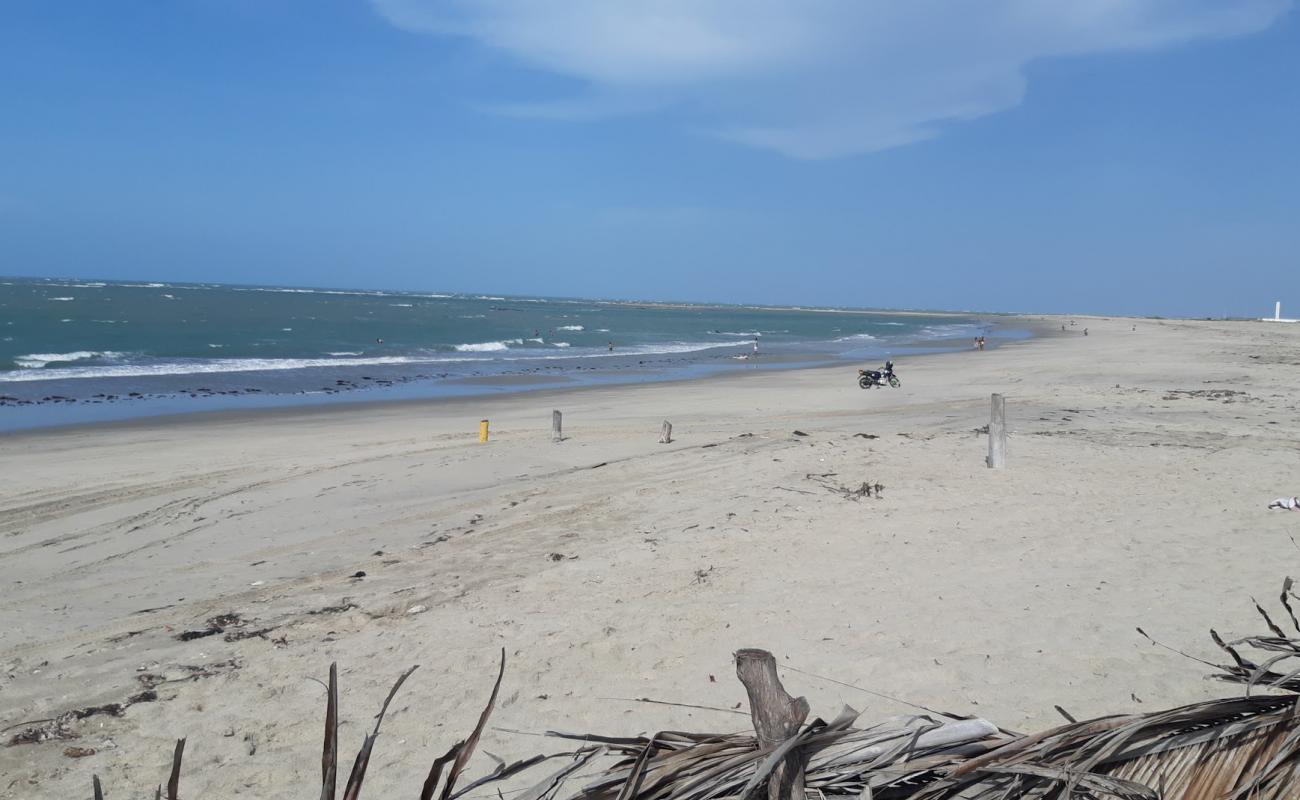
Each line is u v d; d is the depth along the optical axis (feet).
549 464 51.67
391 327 274.77
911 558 29.89
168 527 40.37
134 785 16.67
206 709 19.93
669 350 209.77
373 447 63.41
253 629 25.40
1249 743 10.12
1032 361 147.74
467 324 307.78
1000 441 44.27
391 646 23.44
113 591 30.86
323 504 43.65
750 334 302.04
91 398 100.73
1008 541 31.60
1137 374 112.16
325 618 26.04
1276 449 49.26
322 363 152.05
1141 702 18.61
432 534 36.83
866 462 46.37
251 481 50.34
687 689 20.33
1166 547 30.22
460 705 19.83
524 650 22.86
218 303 402.31
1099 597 25.45
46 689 21.34
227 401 101.45
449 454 55.16
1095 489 39.40
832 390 104.73
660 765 9.75
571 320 388.16
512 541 34.53
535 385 122.31
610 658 22.26
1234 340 206.49
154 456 61.57
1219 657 20.81
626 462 50.34
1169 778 10.20
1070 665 20.75
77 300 362.74
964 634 22.98
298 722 19.20
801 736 9.23
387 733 18.62
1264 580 26.40
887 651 22.03
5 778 16.93
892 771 10.00
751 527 34.22
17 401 96.58
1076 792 9.96
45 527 40.96
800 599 26.17
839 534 32.96
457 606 26.53
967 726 10.74
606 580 28.55
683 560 30.40
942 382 110.52
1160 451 48.65
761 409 86.22
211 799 16.21
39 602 29.71
